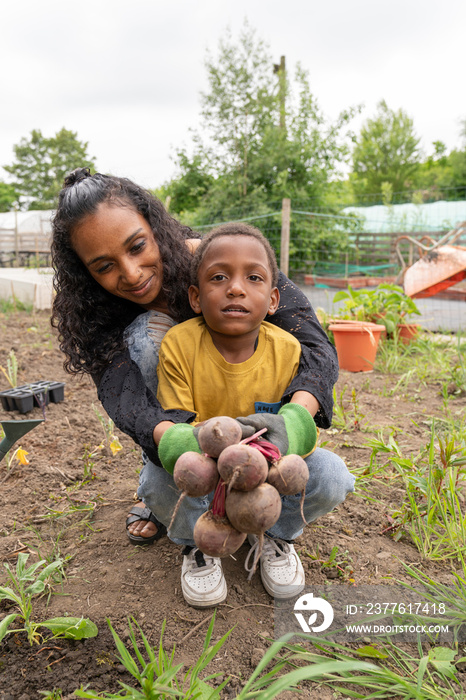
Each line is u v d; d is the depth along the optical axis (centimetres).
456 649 153
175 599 175
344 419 327
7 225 2192
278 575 173
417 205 1430
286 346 163
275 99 1278
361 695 134
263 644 156
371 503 233
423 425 328
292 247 1188
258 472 110
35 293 824
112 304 182
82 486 254
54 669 148
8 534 215
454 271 518
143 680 126
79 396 395
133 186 166
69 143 4888
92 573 190
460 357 461
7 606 172
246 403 161
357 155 2909
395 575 186
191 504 166
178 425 142
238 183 1275
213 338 163
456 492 231
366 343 455
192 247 190
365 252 1241
